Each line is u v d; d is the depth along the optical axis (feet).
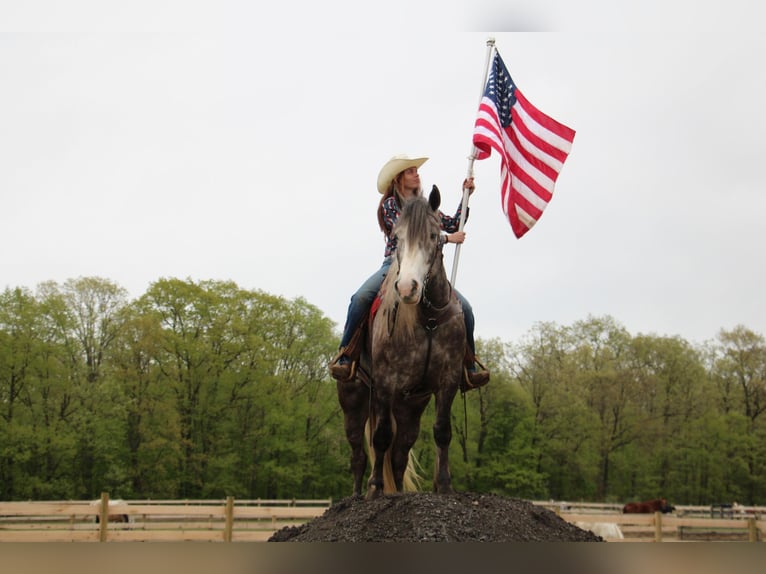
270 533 47.03
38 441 109.09
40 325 111.34
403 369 19.74
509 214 24.35
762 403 140.77
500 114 24.73
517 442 129.29
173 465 119.96
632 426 136.15
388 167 23.06
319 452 132.36
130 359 116.98
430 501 18.29
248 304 125.18
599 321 143.02
